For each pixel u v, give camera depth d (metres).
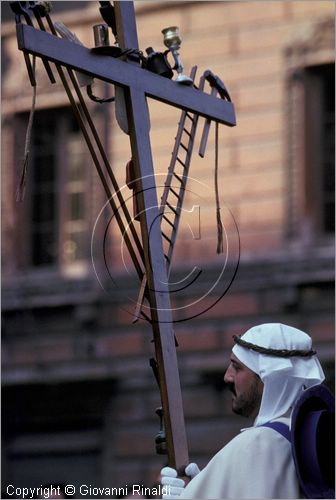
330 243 17.80
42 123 19.28
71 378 18.86
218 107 5.31
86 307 18.84
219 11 18.64
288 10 18.42
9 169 19.19
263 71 18.41
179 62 5.21
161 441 4.86
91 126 4.91
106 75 4.89
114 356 18.72
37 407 19.00
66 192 19.16
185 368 18.02
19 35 4.65
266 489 4.55
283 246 17.89
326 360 17.30
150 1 18.77
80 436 18.80
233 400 4.88
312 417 4.66
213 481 4.60
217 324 17.94
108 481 18.38
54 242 19.20
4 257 19.31
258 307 17.84
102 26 4.91
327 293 17.61
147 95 5.05
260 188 18.12
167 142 18.00
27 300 19.17
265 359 4.80
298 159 18.06
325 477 4.61
